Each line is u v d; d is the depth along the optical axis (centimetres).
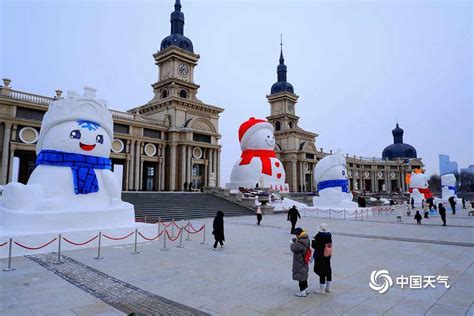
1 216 1235
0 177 3052
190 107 5003
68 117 1348
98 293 703
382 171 8512
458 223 2197
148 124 4431
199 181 4944
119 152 4112
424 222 2269
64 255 1084
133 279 812
